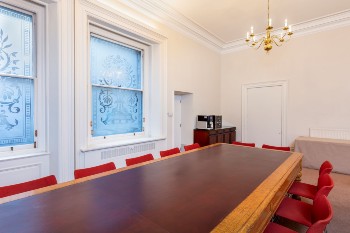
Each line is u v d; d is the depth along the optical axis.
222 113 6.55
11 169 2.54
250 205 1.25
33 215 1.12
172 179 1.73
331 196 3.12
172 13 4.32
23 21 2.75
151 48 4.46
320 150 4.36
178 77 4.88
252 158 2.53
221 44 6.16
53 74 2.84
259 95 5.84
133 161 2.42
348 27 4.50
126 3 3.67
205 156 2.63
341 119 4.63
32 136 2.84
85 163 3.11
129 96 4.20
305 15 4.47
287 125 5.35
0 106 2.58
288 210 1.85
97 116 3.62
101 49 3.65
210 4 4.00
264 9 4.20
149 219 1.08
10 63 2.64
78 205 1.25
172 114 4.73
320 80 4.87
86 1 3.01
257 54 5.83
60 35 2.79
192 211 1.17
